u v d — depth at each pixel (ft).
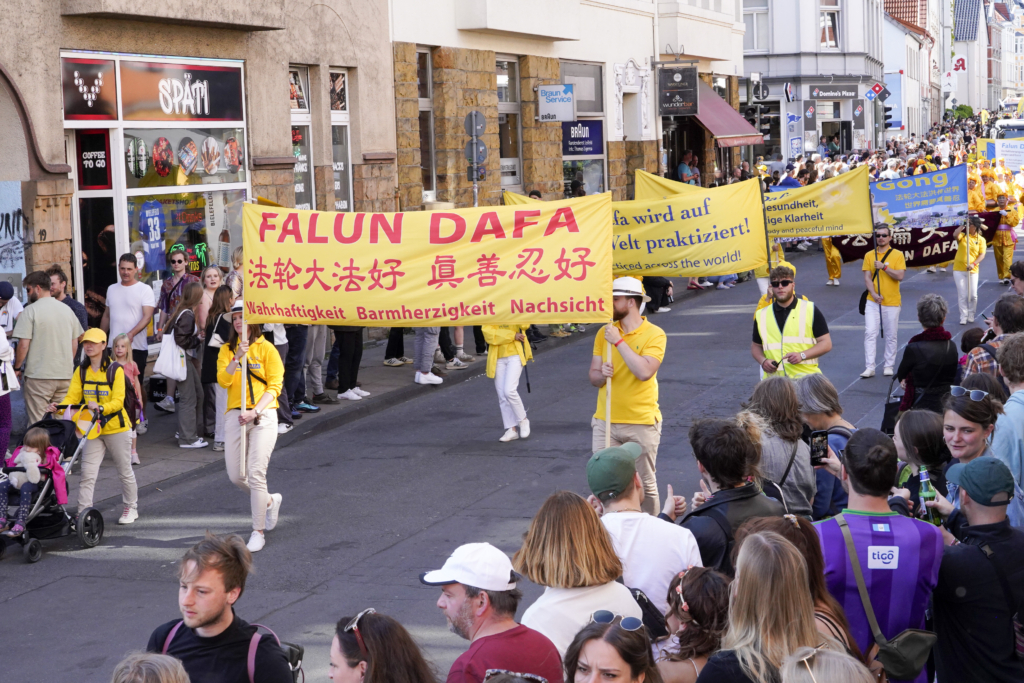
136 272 40.86
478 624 12.94
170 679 11.12
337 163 57.62
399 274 27.96
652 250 30.76
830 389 20.15
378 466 36.11
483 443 38.58
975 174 65.87
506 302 27.27
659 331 25.55
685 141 103.76
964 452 17.40
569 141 79.77
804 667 9.81
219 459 37.63
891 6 268.82
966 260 56.13
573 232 26.78
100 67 42.93
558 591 13.88
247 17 46.93
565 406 44.09
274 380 28.66
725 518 15.67
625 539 15.26
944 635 14.21
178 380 38.73
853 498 14.20
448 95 64.75
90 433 29.73
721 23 102.01
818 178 99.60
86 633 23.34
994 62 439.63
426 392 48.14
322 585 25.57
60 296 38.24
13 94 39.14
